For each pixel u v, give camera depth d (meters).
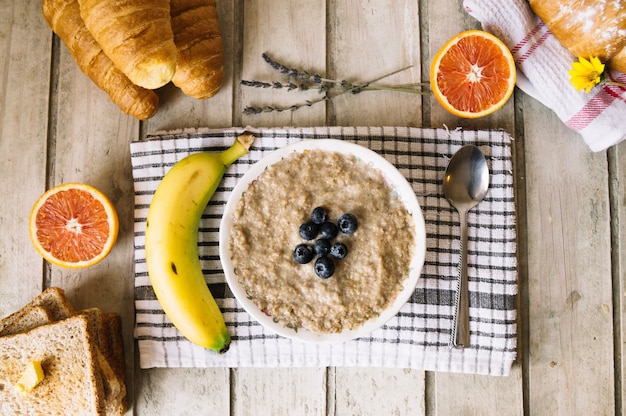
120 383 0.72
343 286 0.68
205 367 0.74
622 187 0.76
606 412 0.75
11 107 0.75
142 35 0.65
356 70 0.76
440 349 0.73
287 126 0.75
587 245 0.75
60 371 0.70
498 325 0.73
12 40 0.76
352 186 0.69
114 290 0.75
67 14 0.69
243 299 0.68
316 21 0.76
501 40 0.73
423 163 0.74
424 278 0.74
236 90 0.76
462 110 0.72
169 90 0.75
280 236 0.69
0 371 0.70
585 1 0.69
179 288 0.68
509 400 0.75
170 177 0.70
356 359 0.73
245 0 0.76
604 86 0.72
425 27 0.76
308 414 0.74
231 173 0.74
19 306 0.74
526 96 0.76
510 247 0.74
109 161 0.75
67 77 0.76
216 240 0.73
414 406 0.75
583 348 0.75
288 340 0.73
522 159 0.76
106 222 0.71
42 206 0.71
